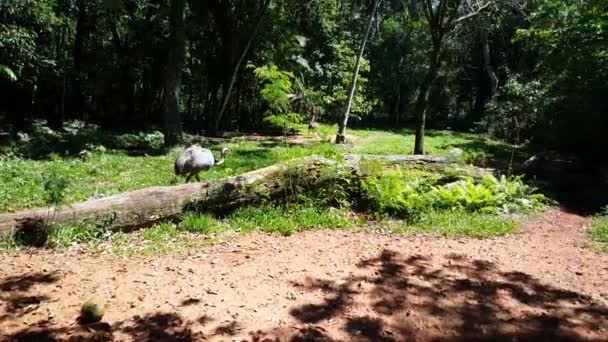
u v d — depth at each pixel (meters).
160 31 24.20
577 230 8.13
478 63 34.78
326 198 8.33
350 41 28.50
